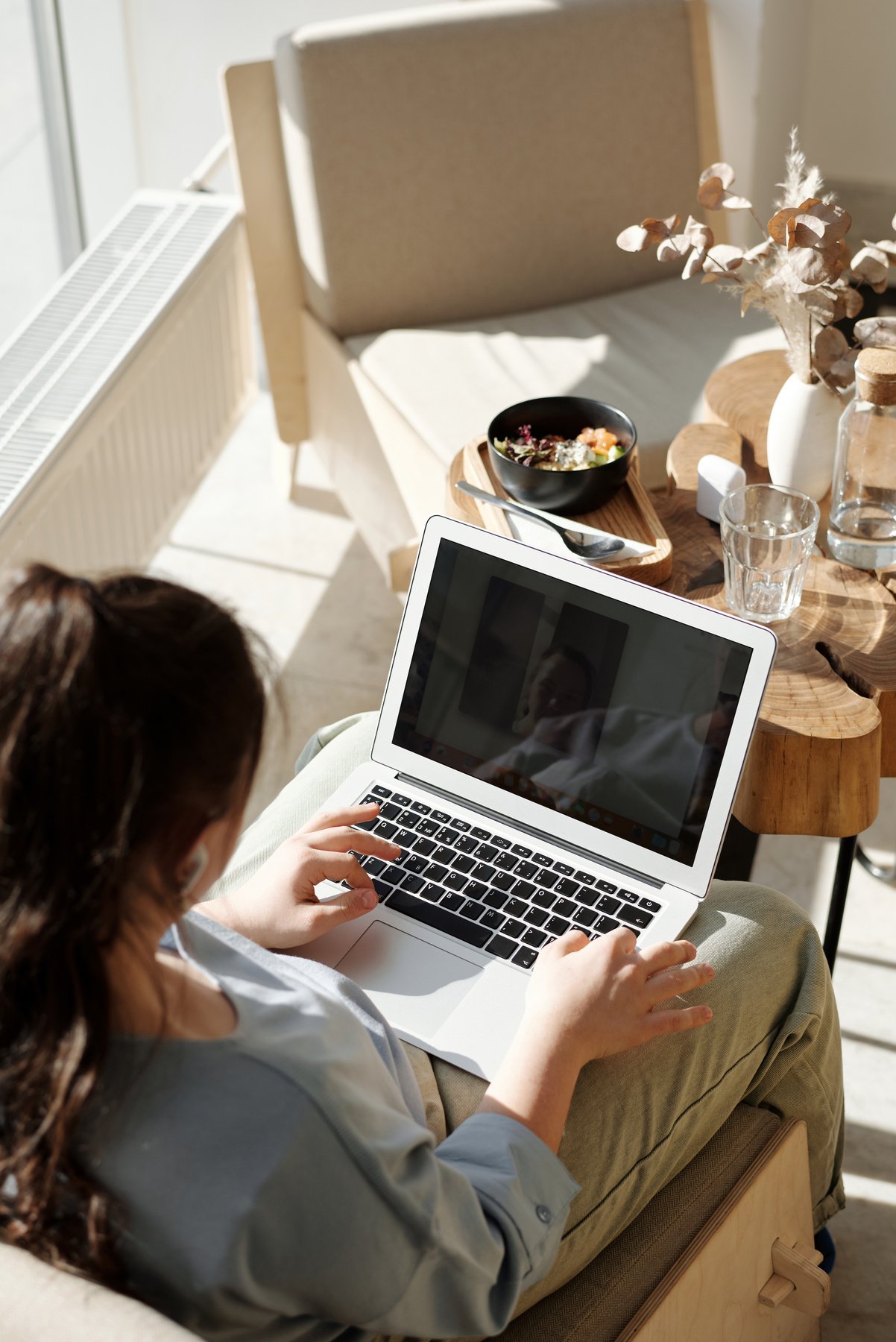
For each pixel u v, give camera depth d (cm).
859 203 338
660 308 231
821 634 131
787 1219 108
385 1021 88
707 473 146
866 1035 161
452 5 227
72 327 210
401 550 194
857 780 122
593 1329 89
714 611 103
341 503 272
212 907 100
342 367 229
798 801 123
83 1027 55
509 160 230
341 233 226
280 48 221
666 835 107
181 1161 61
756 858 189
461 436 197
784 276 130
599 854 110
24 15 253
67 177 277
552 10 227
